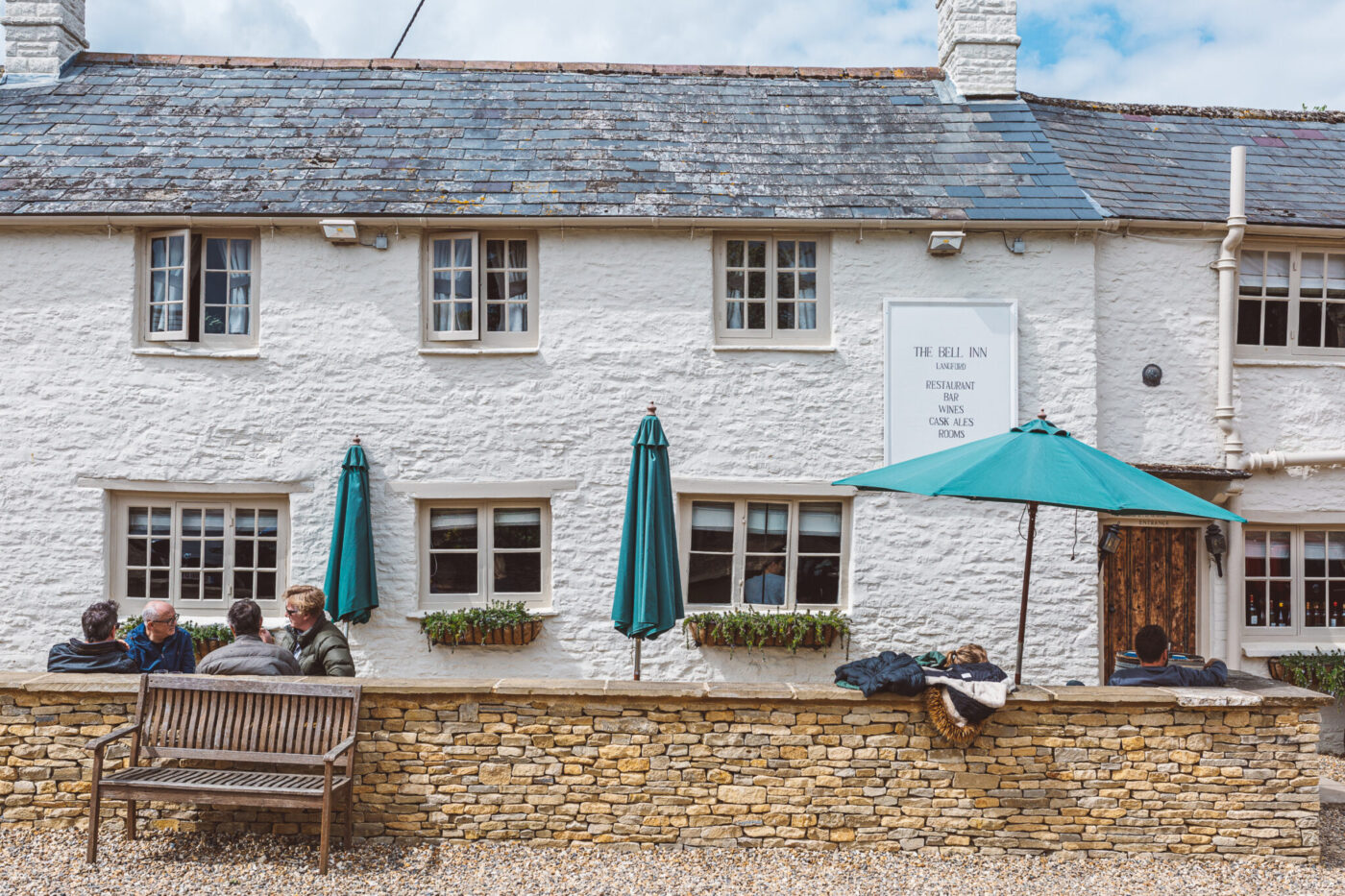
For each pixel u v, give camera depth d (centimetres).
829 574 960
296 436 931
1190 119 1155
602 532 937
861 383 945
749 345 947
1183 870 591
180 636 680
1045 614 934
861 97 1111
